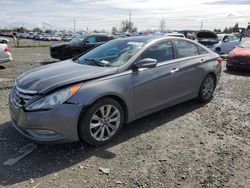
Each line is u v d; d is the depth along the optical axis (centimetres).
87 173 335
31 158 367
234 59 1048
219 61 631
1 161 358
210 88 618
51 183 315
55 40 5822
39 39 5928
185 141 422
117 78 412
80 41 1347
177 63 514
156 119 511
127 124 484
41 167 346
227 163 360
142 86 443
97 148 397
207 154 383
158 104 482
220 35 1794
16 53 2039
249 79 913
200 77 572
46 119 353
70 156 374
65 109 360
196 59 564
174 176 329
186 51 552
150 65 432
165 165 353
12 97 400
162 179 323
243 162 363
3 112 532
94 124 390
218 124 494
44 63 1323
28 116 358
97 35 1373
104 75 403
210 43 1639
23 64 1259
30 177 326
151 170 342
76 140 380
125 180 321
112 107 408
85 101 370
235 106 600
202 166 352
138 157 373
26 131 375
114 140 422
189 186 311
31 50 2469
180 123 494
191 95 562
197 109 573
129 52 460
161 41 502
